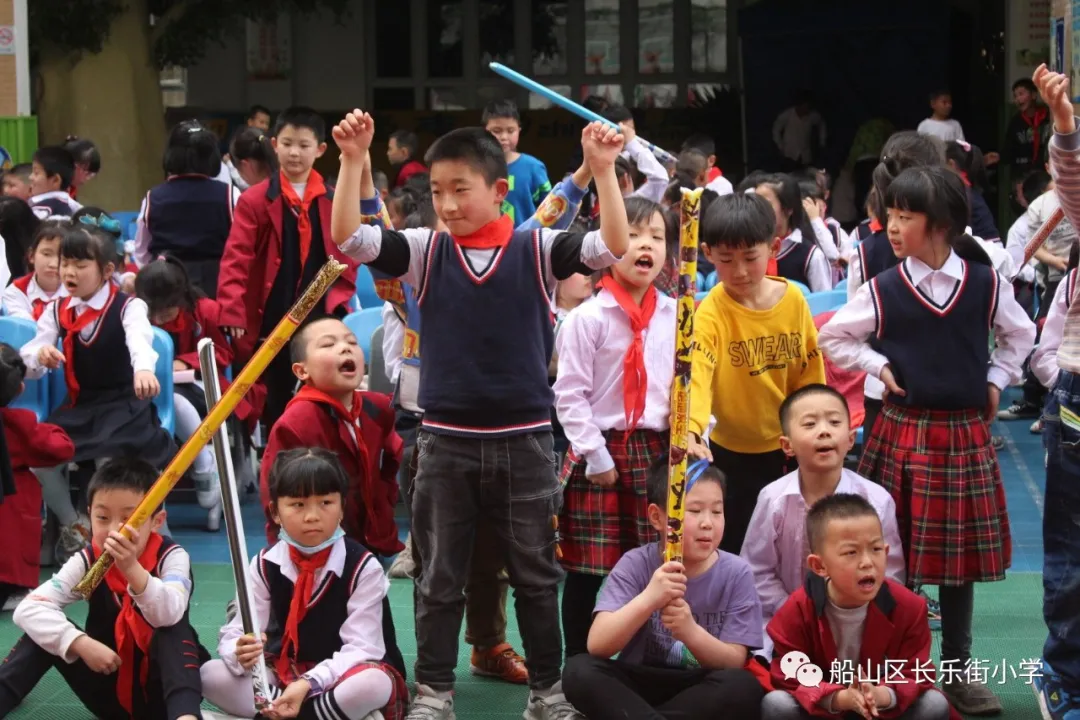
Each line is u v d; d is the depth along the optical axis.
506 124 6.70
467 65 16.36
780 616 3.57
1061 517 3.59
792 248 6.03
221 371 5.83
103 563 3.42
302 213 5.30
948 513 3.78
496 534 3.70
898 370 3.82
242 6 13.59
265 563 3.66
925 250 3.82
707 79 16.25
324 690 3.47
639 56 16.31
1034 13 12.36
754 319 4.04
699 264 6.82
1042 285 8.14
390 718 3.60
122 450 5.05
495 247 3.56
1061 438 3.56
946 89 14.25
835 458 3.72
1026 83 11.34
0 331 5.43
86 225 5.80
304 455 3.65
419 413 4.57
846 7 14.31
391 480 4.32
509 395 3.53
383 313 5.48
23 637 3.67
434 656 3.66
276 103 16.05
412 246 3.57
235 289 5.25
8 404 5.16
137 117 13.10
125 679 3.59
